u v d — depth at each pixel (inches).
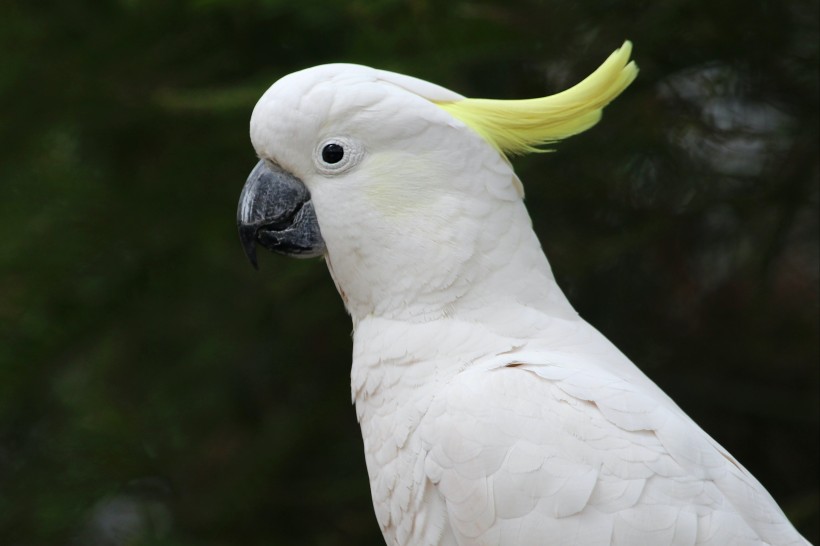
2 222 493.4
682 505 244.2
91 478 510.3
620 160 463.8
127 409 519.8
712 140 469.7
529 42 432.8
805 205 470.6
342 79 284.8
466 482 254.5
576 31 442.6
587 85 286.7
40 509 509.0
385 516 281.9
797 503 449.4
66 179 496.7
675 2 434.6
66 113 478.3
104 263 501.7
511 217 280.2
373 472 283.4
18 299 499.2
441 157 277.0
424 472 262.5
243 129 456.4
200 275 507.2
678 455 249.8
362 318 290.0
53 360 513.7
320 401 523.8
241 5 420.5
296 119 282.4
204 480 523.5
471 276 275.0
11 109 478.3
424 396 268.8
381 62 410.9
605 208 481.7
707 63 463.5
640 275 509.4
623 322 512.1
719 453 262.4
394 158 278.2
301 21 434.3
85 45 467.5
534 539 246.7
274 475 514.9
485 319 274.1
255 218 293.0
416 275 276.1
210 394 522.9
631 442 250.2
